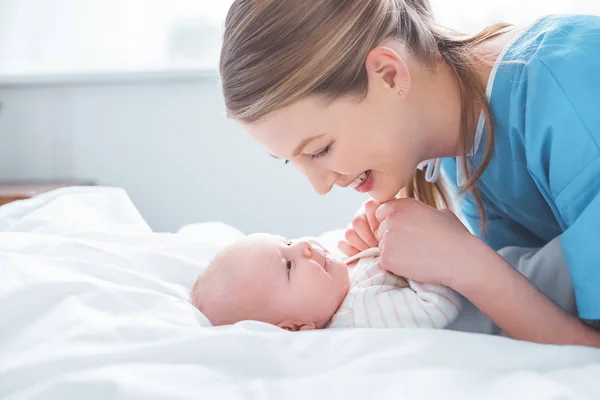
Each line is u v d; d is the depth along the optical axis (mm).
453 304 956
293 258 1055
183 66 2348
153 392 676
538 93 896
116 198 1561
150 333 821
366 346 798
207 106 2365
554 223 1097
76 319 835
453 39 1010
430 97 959
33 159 2445
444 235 943
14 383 722
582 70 865
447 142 1007
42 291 888
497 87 957
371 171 967
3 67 2391
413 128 944
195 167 2402
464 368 750
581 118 845
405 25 950
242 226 2414
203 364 755
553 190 902
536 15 2068
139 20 2361
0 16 2369
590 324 952
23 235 1166
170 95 2375
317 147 901
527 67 921
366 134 903
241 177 2389
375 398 688
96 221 1442
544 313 886
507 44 975
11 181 2412
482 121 980
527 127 915
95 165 2432
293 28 858
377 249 1089
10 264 988
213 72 2307
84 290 910
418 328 846
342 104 874
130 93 2385
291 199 2377
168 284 1109
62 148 2436
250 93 867
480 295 905
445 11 2096
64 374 720
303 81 849
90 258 1126
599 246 819
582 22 932
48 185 2275
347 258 1175
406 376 724
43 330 816
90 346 782
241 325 872
